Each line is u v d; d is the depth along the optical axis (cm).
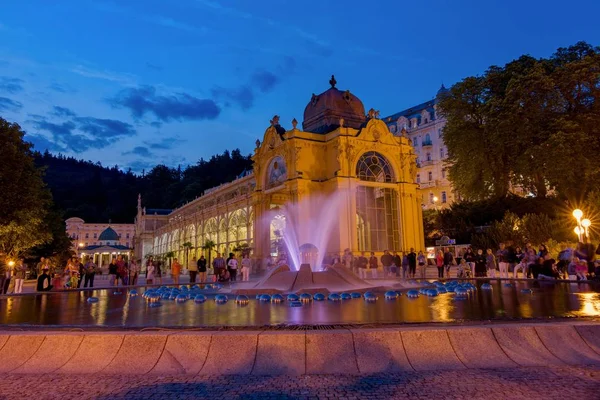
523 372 638
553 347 693
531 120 4062
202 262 2900
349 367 658
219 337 690
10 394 587
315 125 4153
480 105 4684
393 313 976
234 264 3033
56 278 2258
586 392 552
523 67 4581
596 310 941
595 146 3844
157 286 2208
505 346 689
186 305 1262
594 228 3338
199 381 629
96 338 706
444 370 656
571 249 2366
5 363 693
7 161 3119
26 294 1747
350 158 3653
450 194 8062
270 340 682
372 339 681
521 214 4253
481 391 565
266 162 4131
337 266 1705
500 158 4509
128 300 1471
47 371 678
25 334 718
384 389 582
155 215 12675
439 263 2962
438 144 8581
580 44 4547
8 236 3306
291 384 610
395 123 10025
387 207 3819
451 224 4878
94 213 19788
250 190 5506
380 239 3722
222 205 6381
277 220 4356
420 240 3919
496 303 1116
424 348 679
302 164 3697
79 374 668
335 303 1229
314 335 682
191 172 19750
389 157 3884
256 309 1123
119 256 2859
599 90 3928
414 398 547
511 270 3209
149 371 667
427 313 959
